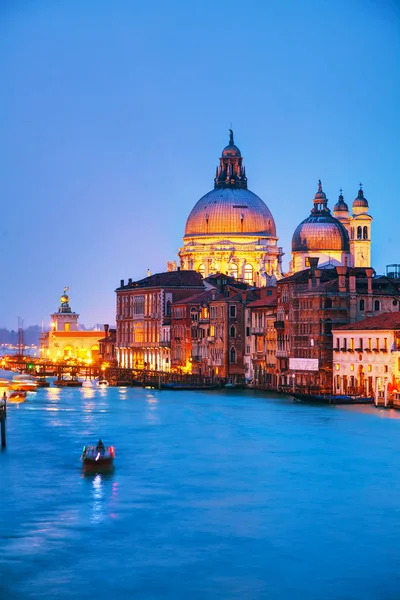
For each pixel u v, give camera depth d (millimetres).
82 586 101500
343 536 113875
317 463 147625
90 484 135125
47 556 108188
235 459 150750
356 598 99312
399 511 122562
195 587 101312
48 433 178125
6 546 110750
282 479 137750
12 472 142125
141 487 133375
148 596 99688
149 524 117688
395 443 164000
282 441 166875
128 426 187500
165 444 164875
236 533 114625
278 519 119562
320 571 104812
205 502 126125
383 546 111000
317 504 125250
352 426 184375
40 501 126688
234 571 104688
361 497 128250
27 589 100875
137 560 107250
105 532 114938
